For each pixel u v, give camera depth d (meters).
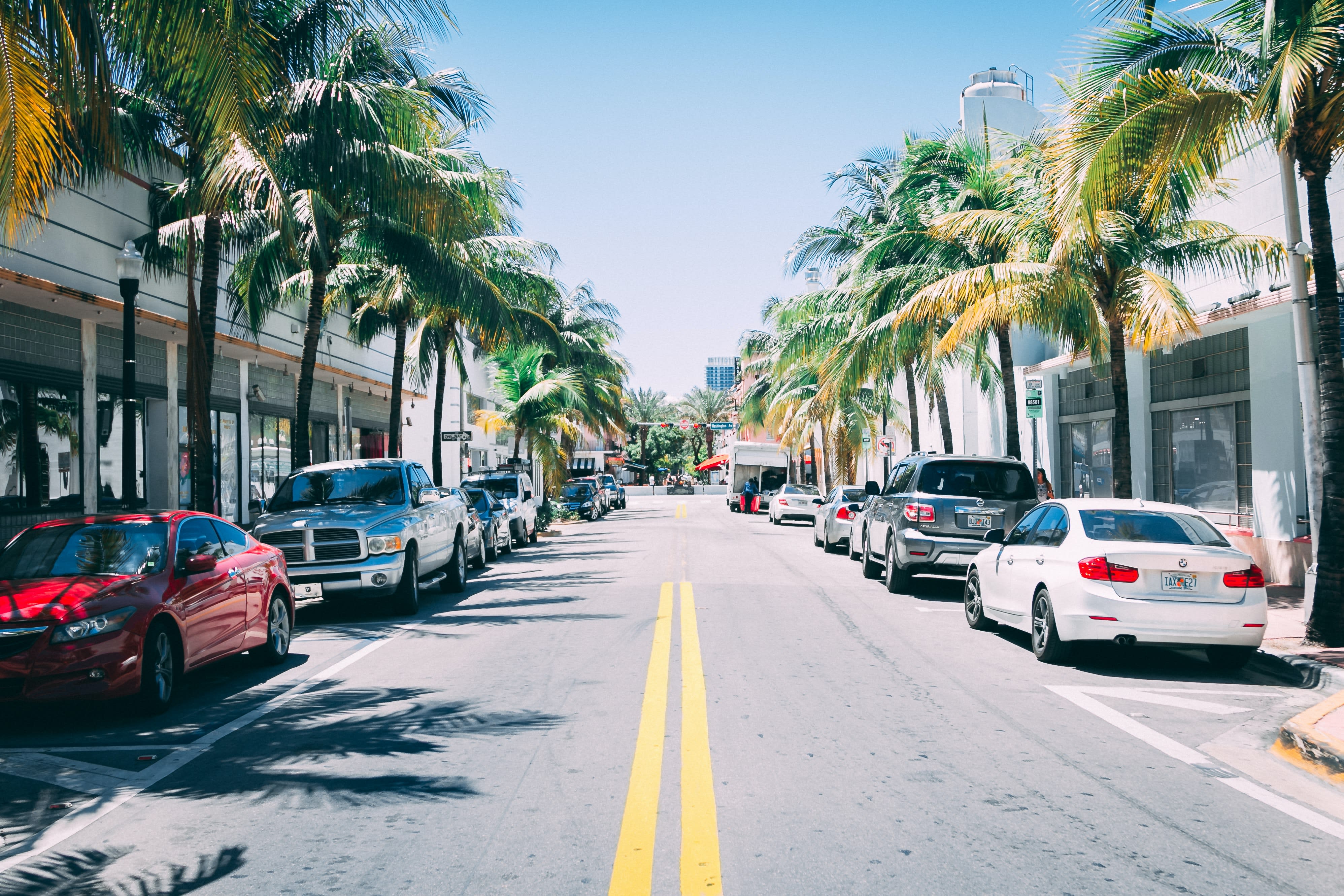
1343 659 9.33
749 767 6.06
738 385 79.44
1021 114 34.94
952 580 17.12
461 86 17.61
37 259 15.61
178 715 7.88
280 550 11.30
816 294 27.95
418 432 42.41
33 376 16.52
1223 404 17.75
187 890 4.33
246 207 16.34
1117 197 11.35
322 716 7.67
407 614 13.62
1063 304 15.41
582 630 11.68
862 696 8.06
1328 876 4.43
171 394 20.80
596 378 45.28
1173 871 4.47
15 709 8.12
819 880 4.35
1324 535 10.20
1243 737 6.91
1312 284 13.95
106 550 8.50
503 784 5.78
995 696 8.14
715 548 25.47
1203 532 9.62
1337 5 9.11
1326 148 10.07
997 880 4.36
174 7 8.77
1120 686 8.63
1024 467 14.78
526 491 27.64
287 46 14.17
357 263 22.94
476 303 19.44
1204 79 10.66
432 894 4.23
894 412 39.56
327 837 4.96
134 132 13.98
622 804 5.38
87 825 5.24
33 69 8.18
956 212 18.12
